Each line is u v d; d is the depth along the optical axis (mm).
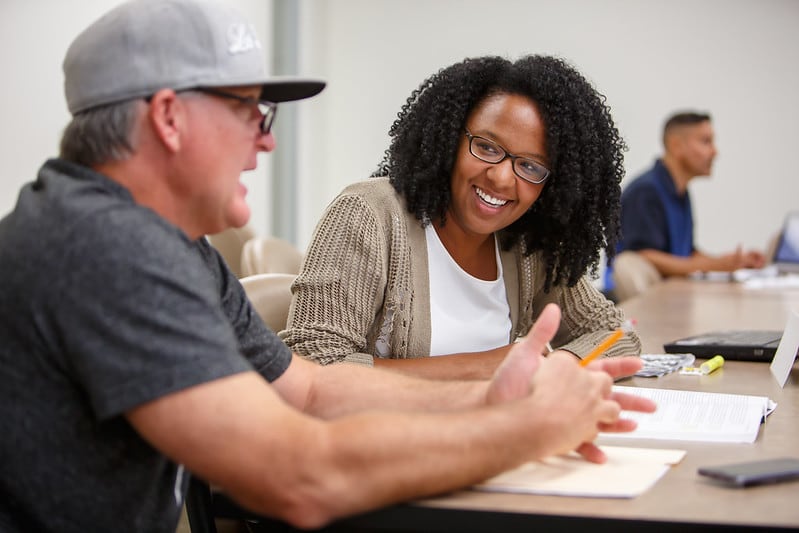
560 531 931
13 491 963
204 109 1005
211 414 900
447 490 958
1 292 941
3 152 3188
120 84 990
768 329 2539
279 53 5910
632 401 1214
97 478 978
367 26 6367
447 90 1651
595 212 1753
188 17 1005
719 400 1449
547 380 1055
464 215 1659
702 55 6137
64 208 946
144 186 1009
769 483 1025
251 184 5453
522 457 985
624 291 4012
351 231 1624
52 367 943
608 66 6242
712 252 6270
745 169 6176
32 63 3336
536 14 6262
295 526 927
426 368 1571
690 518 917
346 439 926
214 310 949
